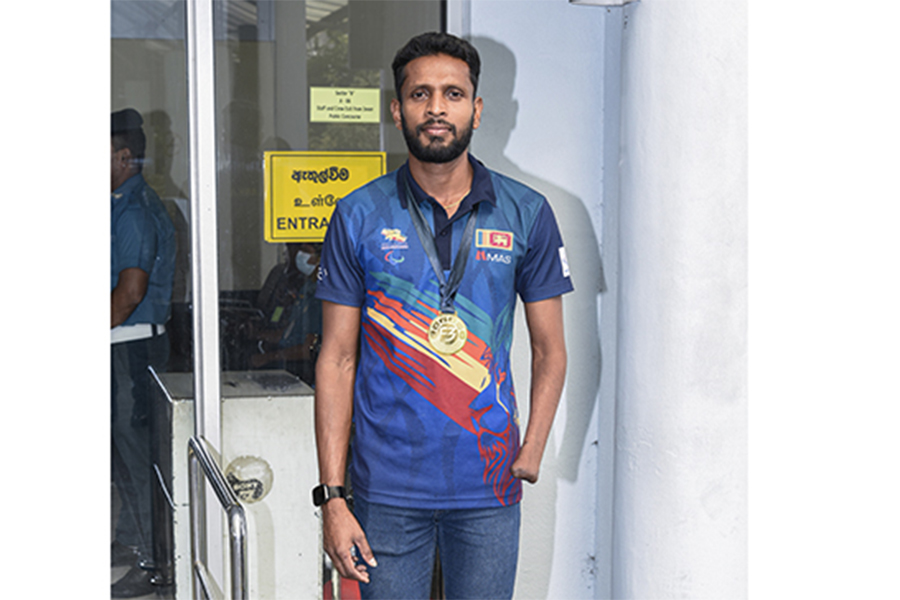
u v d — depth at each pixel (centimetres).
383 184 228
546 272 229
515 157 268
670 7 239
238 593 209
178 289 247
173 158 244
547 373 229
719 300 246
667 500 249
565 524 283
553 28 267
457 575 230
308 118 255
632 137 251
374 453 224
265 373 257
